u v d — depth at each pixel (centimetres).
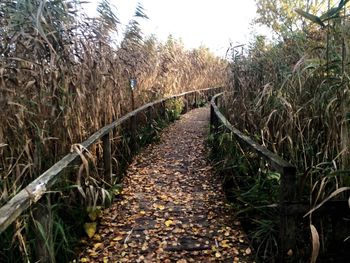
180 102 1117
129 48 629
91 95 372
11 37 268
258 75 429
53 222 236
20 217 220
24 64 275
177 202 368
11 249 221
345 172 190
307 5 289
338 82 217
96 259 260
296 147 259
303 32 321
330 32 228
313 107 246
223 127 471
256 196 300
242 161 370
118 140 465
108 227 309
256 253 257
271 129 319
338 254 228
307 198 243
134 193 397
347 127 213
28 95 279
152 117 742
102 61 421
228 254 263
